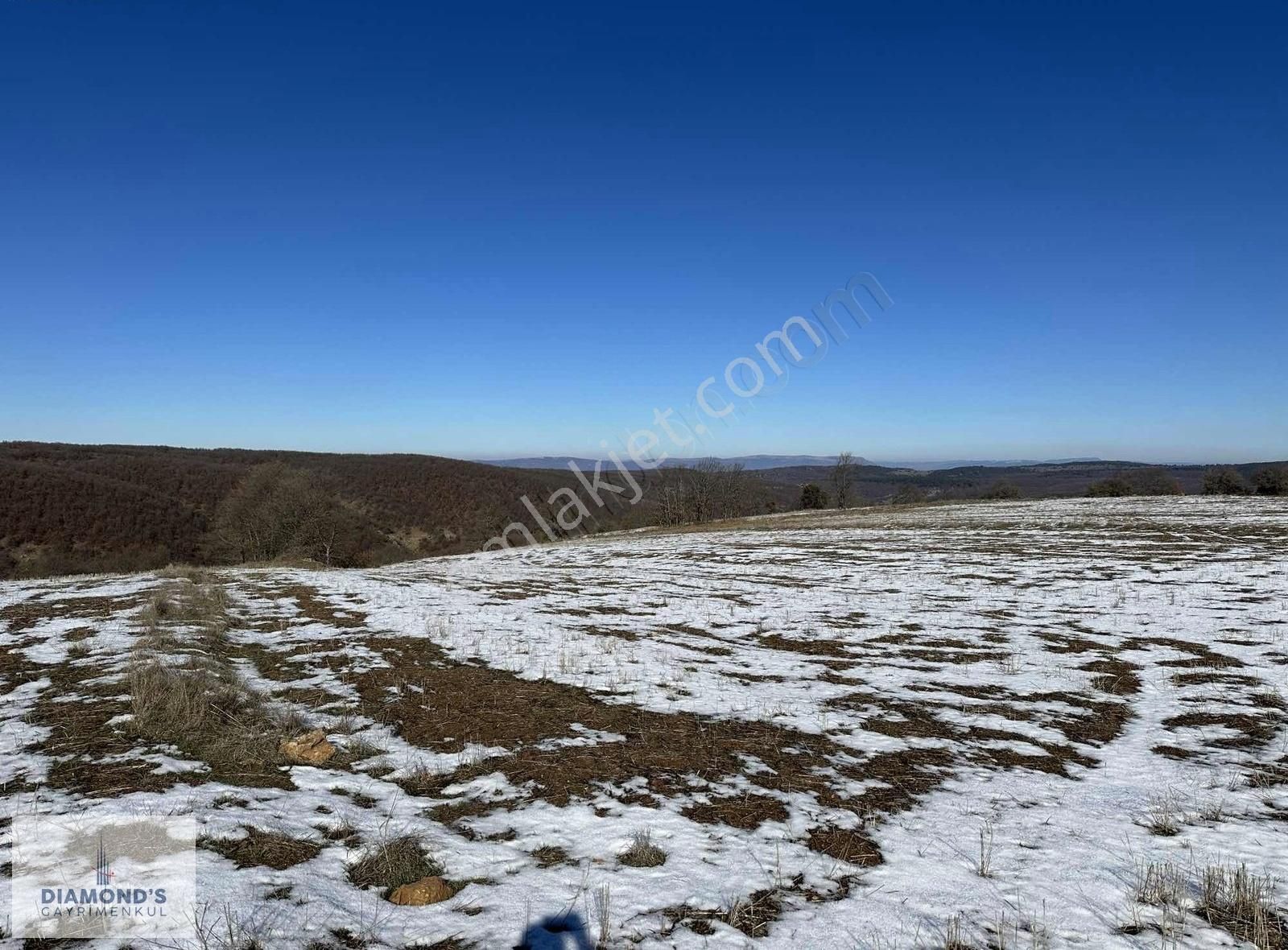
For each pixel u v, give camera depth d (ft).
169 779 16.60
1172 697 27.12
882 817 16.28
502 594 58.75
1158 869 13.76
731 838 14.97
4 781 16.25
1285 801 17.46
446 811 16.15
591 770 18.86
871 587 61.46
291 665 30.07
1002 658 34.17
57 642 31.53
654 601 54.80
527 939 10.95
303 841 13.98
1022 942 11.18
